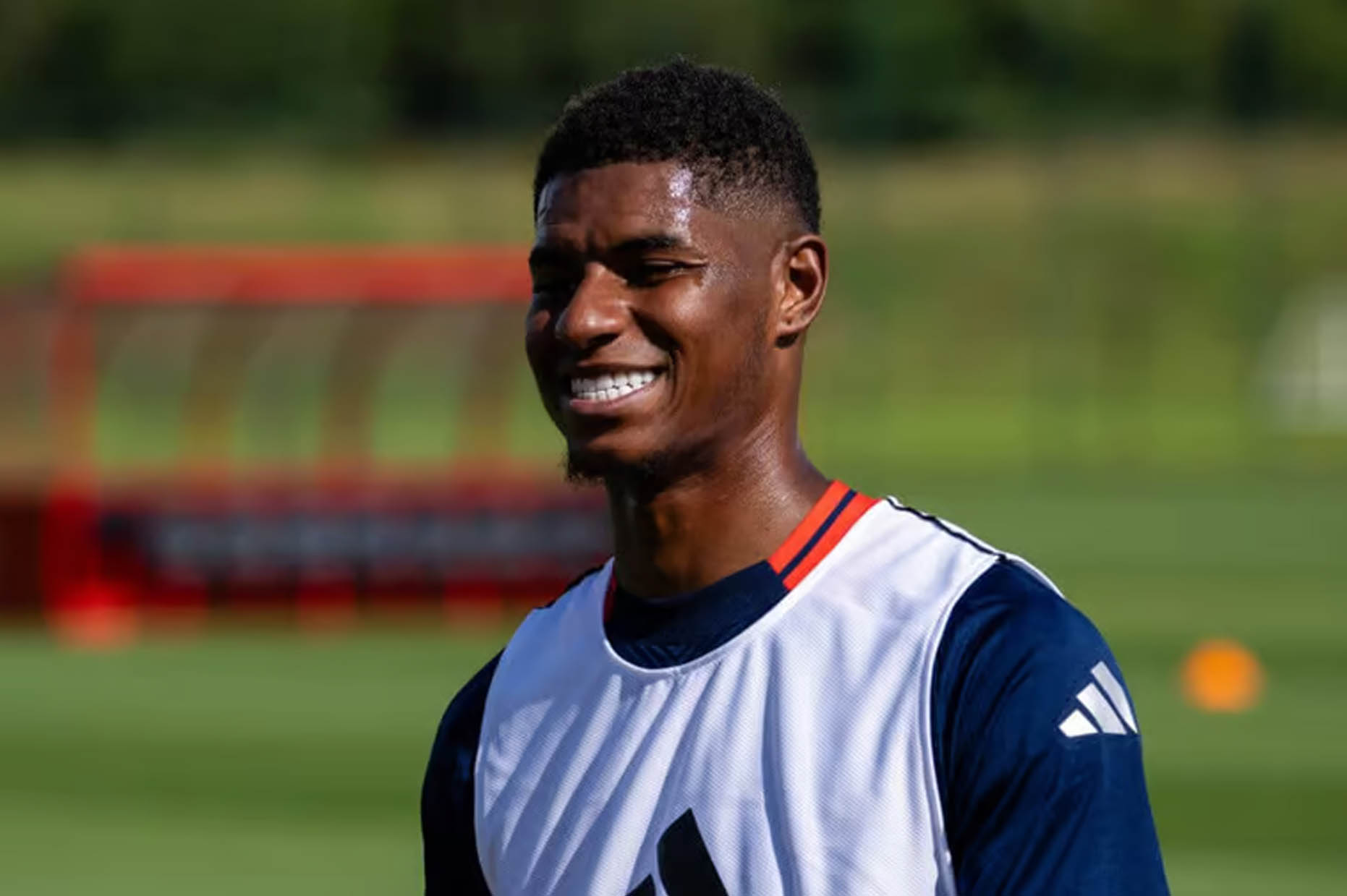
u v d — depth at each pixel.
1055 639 8.03
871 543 8.63
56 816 34.62
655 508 8.73
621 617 8.90
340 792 36.59
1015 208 151.50
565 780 8.74
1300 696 45.78
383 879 30.19
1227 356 135.62
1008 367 132.88
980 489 96.44
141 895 29.00
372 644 55.88
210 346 89.31
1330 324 137.25
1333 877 29.61
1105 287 141.62
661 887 8.23
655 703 8.59
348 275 57.81
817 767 8.06
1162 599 62.47
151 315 105.81
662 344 8.48
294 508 60.19
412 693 47.72
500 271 58.00
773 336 8.70
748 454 8.70
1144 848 7.89
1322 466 108.12
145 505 60.25
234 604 60.06
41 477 69.94
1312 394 129.38
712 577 8.68
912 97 192.00
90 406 106.44
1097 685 7.99
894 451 111.69
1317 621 57.78
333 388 78.12
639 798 8.40
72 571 59.50
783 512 8.71
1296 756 38.94
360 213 159.25
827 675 8.25
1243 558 72.31
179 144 185.12
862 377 129.62
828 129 164.38
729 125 8.57
